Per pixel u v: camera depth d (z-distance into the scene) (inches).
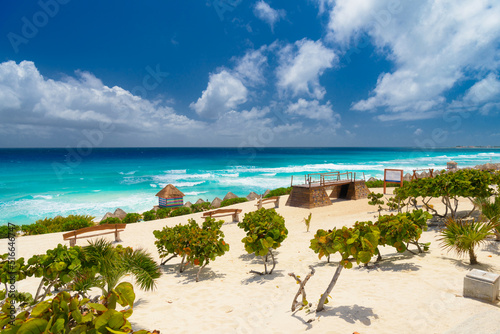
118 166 2536.9
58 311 113.0
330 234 181.8
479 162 2541.8
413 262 273.0
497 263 247.8
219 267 338.0
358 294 208.1
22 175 1841.8
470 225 261.9
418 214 296.8
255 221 305.0
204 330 177.0
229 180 1625.2
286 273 296.7
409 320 157.9
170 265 356.8
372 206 716.0
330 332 152.3
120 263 205.9
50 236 548.7
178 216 730.2
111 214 772.6
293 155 4530.0
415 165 2349.9
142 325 186.9
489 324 140.3
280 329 167.5
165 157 3811.5
